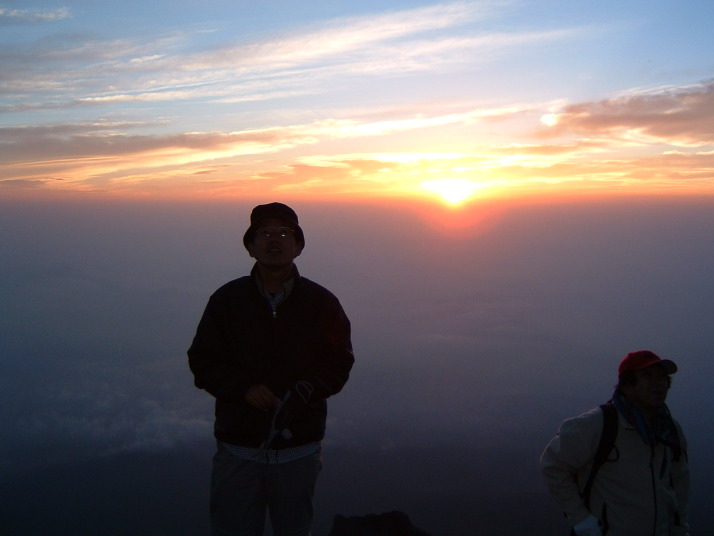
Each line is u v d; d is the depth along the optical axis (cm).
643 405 231
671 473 236
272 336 247
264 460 246
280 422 235
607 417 232
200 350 249
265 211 250
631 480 227
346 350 256
